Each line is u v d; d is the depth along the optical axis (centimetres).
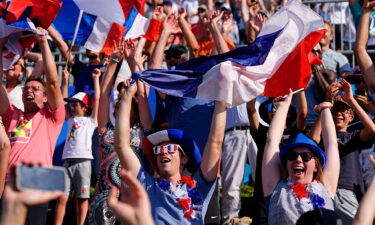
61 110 1151
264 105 1237
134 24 1474
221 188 1396
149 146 934
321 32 1123
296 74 1098
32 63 1852
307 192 887
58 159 1529
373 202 689
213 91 1039
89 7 1401
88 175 1381
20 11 1191
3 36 1215
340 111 1165
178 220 861
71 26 1457
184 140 919
